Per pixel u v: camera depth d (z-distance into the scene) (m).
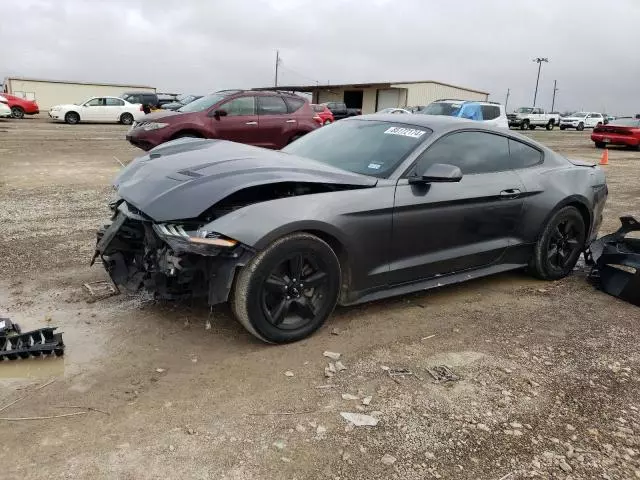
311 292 3.74
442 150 4.36
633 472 2.62
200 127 11.45
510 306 4.61
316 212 3.59
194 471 2.48
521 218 4.84
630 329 4.24
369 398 3.11
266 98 12.25
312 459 2.59
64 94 51.00
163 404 2.98
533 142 5.16
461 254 4.47
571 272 5.60
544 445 2.78
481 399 3.16
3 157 12.80
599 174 5.61
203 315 4.08
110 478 2.42
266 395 3.11
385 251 4.00
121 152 15.02
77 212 7.26
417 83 50.75
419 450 2.69
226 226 3.33
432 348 3.77
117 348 3.57
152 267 3.64
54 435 2.69
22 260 5.17
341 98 54.97
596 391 3.31
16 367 3.30
